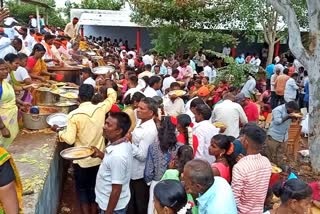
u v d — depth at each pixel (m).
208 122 5.20
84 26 26.61
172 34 18.61
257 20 18.89
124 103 6.50
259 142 3.73
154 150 4.52
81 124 4.77
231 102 6.65
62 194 6.05
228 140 3.92
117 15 25.39
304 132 10.24
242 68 12.20
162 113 6.67
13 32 9.82
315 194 4.48
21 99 5.94
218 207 2.90
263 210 3.93
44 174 4.01
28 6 25.44
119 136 3.91
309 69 7.96
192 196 3.14
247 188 3.64
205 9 18.61
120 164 3.81
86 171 4.92
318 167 7.92
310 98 8.05
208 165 3.02
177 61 15.46
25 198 3.46
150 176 4.53
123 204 4.10
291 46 8.18
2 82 4.95
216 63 19.45
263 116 10.08
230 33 20.59
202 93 9.33
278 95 13.12
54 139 5.13
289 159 8.37
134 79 7.61
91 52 14.04
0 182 2.22
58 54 8.76
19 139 5.12
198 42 18.02
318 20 7.84
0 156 2.23
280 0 8.30
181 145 4.38
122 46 22.38
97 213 5.09
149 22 19.22
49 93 6.24
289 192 2.97
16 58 5.95
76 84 7.81
